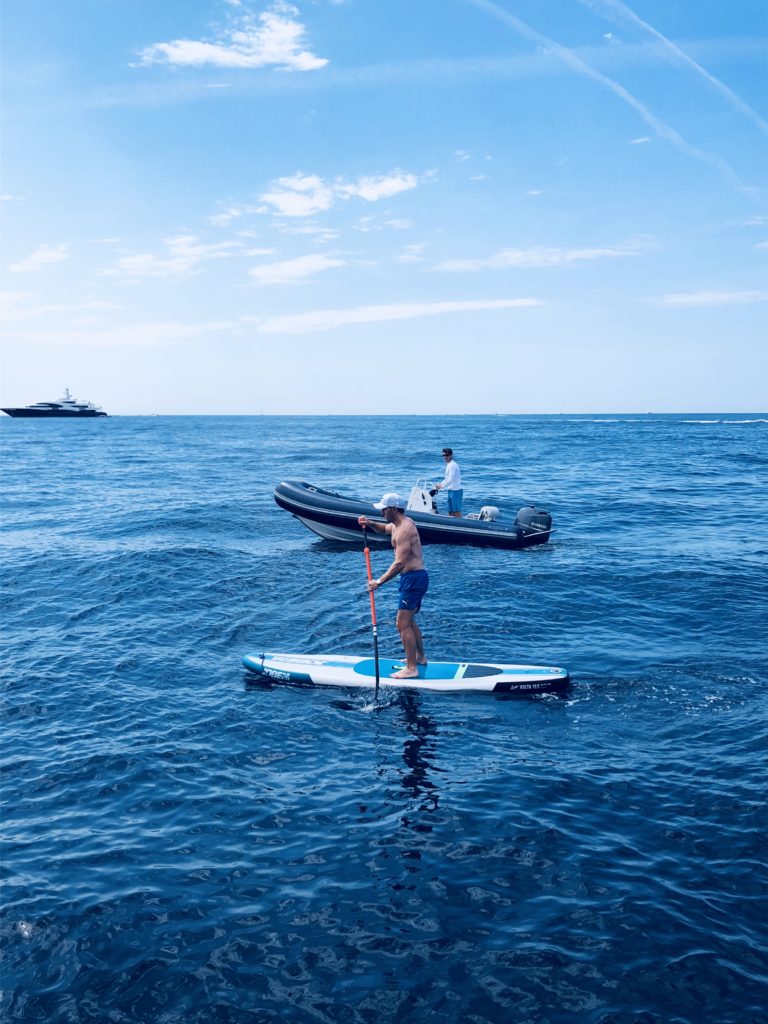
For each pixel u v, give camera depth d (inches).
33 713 262.2
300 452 1950.1
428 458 1667.1
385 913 156.6
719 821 187.6
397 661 306.3
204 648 333.4
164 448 2169.0
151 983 138.8
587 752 228.1
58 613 389.7
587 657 312.3
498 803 198.1
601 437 2842.0
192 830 188.7
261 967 142.3
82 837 186.5
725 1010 130.5
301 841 183.0
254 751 232.7
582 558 514.0
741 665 298.0
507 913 155.9
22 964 143.9
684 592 413.1
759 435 2987.2
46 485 1064.8
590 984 136.9
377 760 225.8
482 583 439.5
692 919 152.9
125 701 272.8
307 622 370.9
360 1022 129.3
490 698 273.4
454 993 135.3
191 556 523.8
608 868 169.6
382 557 534.0
